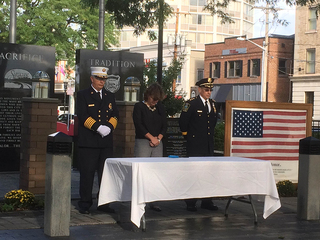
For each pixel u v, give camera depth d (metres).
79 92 6.08
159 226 5.49
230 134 7.81
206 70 42.56
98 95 6.09
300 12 33.47
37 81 8.14
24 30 23.42
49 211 4.86
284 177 8.25
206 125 6.54
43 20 23.77
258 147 8.01
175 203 6.92
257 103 7.97
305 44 33.25
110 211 6.08
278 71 37.28
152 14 11.88
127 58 10.26
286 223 5.89
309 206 6.11
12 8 10.16
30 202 6.17
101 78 6.04
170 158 5.67
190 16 55.56
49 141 4.93
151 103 6.35
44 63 9.64
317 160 6.14
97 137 6.03
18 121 9.52
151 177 5.13
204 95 6.57
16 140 9.50
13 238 4.71
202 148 6.52
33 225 5.27
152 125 6.37
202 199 6.48
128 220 5.69
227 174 5.61
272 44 37.03
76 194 7.25
